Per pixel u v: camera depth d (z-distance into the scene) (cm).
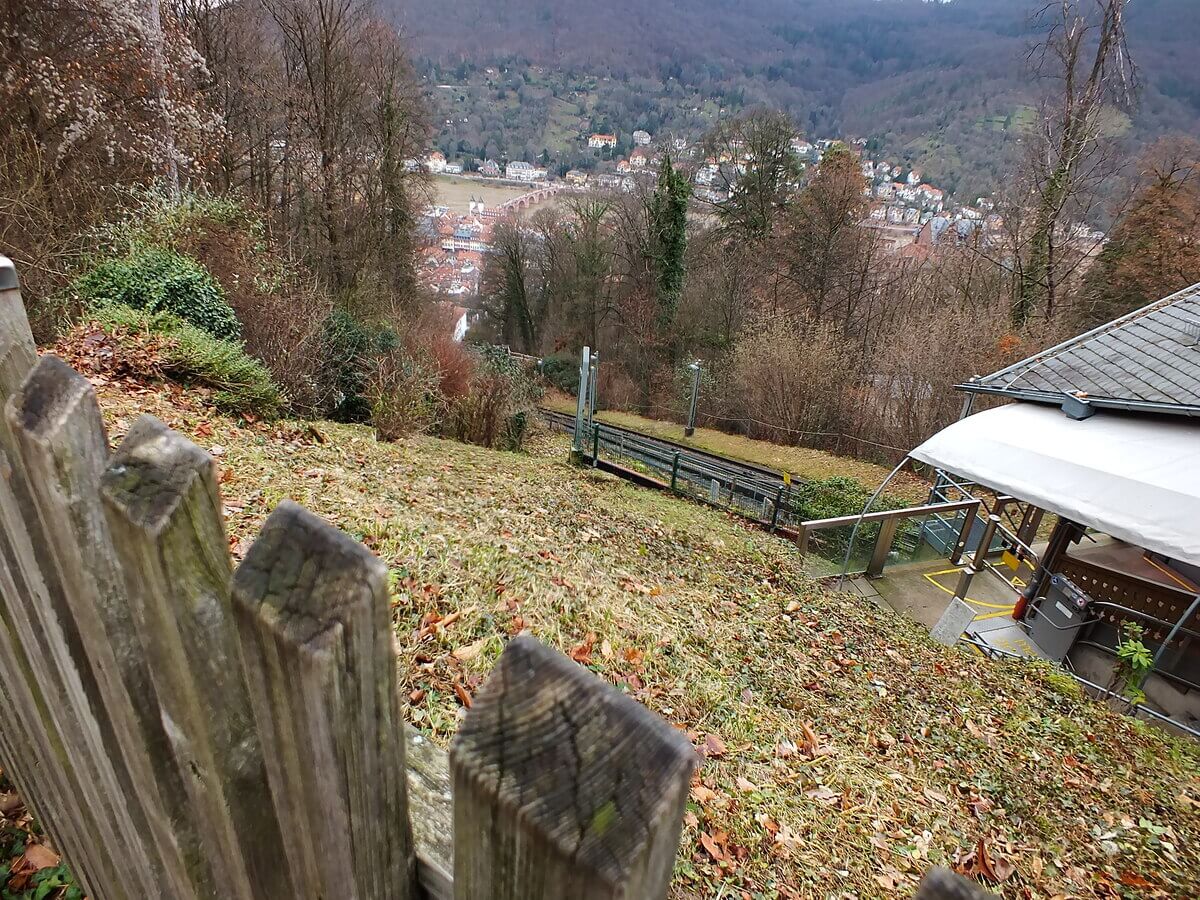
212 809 78
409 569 355
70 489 69
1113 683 545
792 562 761
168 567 61
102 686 82
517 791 46
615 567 535
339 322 998
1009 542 772
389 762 63
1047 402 693
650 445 1627
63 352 563
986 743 387
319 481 477
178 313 690
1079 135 1386
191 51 941
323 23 1388
